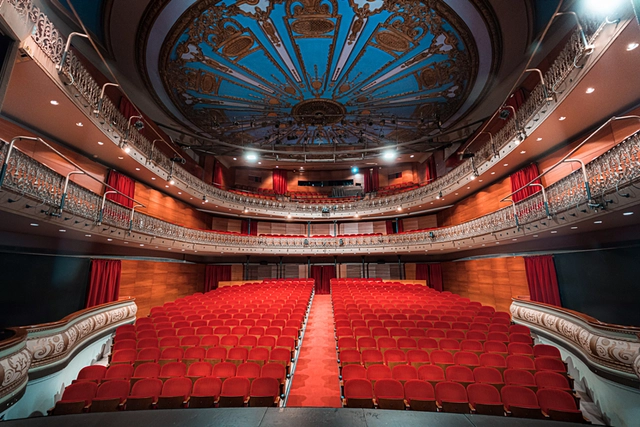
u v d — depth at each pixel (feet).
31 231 24.67
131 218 31.83
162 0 29.78
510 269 41.57
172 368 18.92
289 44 36.58
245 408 7.26
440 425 6.57
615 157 17.83
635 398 15.31
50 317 28.30
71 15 28.32
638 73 19.75
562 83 22.76
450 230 48.70
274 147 68.23
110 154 33.32
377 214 69.15
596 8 17.79
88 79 24.04
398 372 17.85
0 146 15.01
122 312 30.12
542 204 27.04
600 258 27.61
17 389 13.46
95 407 15.03
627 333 16.26
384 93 46.14
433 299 41.86
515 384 17.06
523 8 30.01
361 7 31.58
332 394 18.89
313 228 77.15
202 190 54.85
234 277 68.03
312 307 49.03
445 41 35.60
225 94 45.88
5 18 13.75
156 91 42.96
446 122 53.52
